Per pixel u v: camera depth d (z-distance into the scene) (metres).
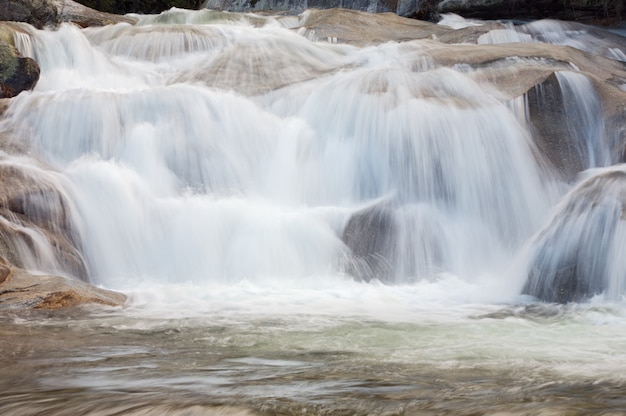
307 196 11.70
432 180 11.27
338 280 9.92
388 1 22.73
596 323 7.50
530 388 4.48
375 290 9.44
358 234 10.40
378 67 13.91
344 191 11.64
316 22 18.62
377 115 11.82
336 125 12.16
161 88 12.40
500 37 17.09
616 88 12.64
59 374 4.99
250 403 4.05
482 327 7.18
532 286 9.30
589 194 9.55
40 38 14.96
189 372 5.04
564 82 12.38
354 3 23.20
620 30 19.41
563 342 6.44
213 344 6.18
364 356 5.73
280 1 24.77
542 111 12.19
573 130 12.09
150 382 4.72
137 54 15.96
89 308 7.79
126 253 10.12
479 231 10.94
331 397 4.23
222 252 10.02
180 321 7.25
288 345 6.18
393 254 10.28
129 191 10.55
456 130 11.42
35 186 9.94
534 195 11.21
